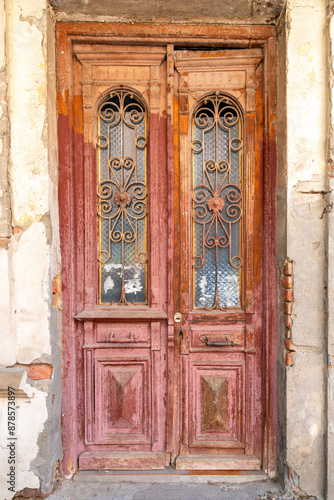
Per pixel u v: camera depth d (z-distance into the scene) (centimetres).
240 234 234
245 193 229
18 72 201
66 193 222
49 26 209
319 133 205
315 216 206
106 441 228
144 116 233
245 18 219
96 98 229
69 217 223
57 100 221
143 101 230
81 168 229
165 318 226
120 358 229
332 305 202
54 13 215
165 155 231
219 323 232
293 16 204
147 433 230
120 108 231
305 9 204
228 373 233
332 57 199
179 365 232
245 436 230
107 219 234
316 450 206
